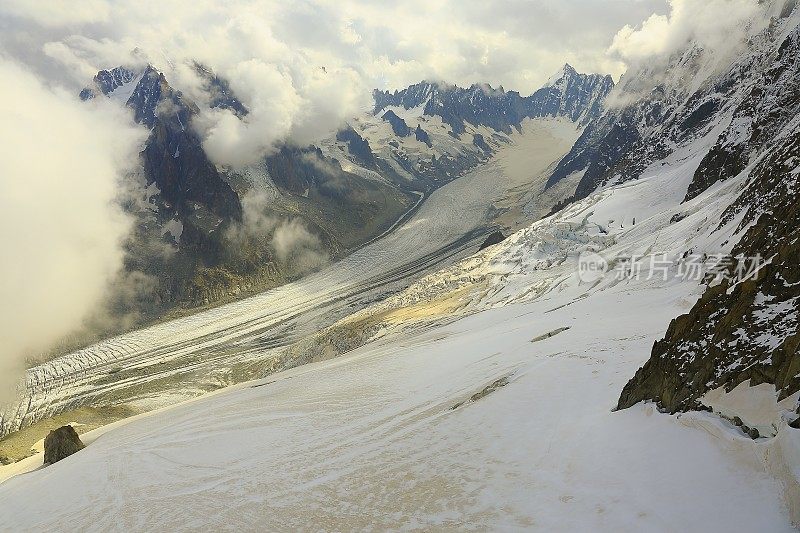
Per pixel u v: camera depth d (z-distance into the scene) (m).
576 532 14.69
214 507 22.23
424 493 19.42
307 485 22.58
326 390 43.59
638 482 16.05
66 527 23.78
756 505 13.02
